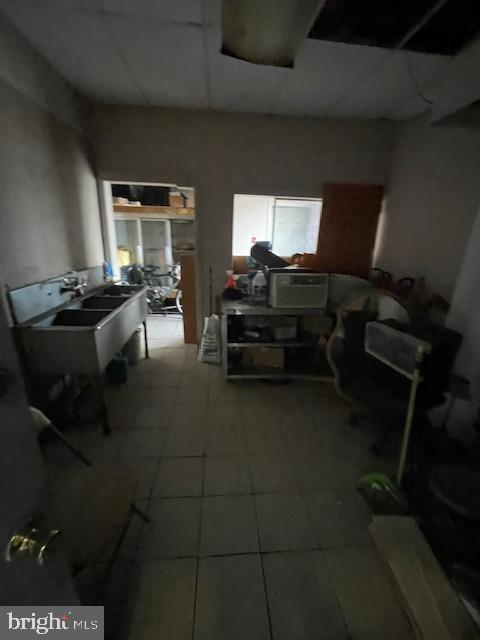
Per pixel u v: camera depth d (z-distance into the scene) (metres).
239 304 2.42
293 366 2.64
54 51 1.85
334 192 2.90
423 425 1.65
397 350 1.45
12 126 1.64
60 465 1.65
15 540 0.45
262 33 1.16
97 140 2.68
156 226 5.68
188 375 2.70
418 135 2.45
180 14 1.50
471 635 0.89
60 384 2.14
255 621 1.00
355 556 1.21
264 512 1.39
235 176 2.88
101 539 0.93
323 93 2.30
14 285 1.68
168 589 1.08
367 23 1.44
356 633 0.98
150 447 1.80
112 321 2.01
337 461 1.71
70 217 2.31
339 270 3.09
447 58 1.74
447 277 2.09
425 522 1.22
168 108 2.66
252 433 1.94
